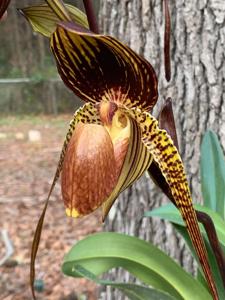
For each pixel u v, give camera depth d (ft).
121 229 1.70
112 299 1.75
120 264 0.97
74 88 0.87
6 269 2.98
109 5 1.63
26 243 3.42
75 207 0.81
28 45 10.25
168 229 1.60
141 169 0.87
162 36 1.52
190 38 1.47
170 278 0.97
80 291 2.76
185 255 1.58
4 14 0.87
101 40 0.79
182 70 1.50
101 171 0.81
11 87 8.87
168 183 0.79
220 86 1.46
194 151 1.50
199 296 0.96
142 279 0.98
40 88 8.93
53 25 0.99
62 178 0.82
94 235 0.98
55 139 7.04
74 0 8.11
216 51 1.45
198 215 0.87
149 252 0.97
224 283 0.89
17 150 6.40
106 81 0.85
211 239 0.88
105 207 0.90
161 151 0.80
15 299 2.67
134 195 1.65
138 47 1.57
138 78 0.82
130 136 0.86
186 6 1.47
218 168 1.07
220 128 1.46
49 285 2.83
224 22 1.44
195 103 1.49
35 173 5.27
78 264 0.96
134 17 1.57
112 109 0.86
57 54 0.84
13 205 4.19
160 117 0.83
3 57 10.28
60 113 8.93
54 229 3.66
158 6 1.52
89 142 0.81
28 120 8.51
